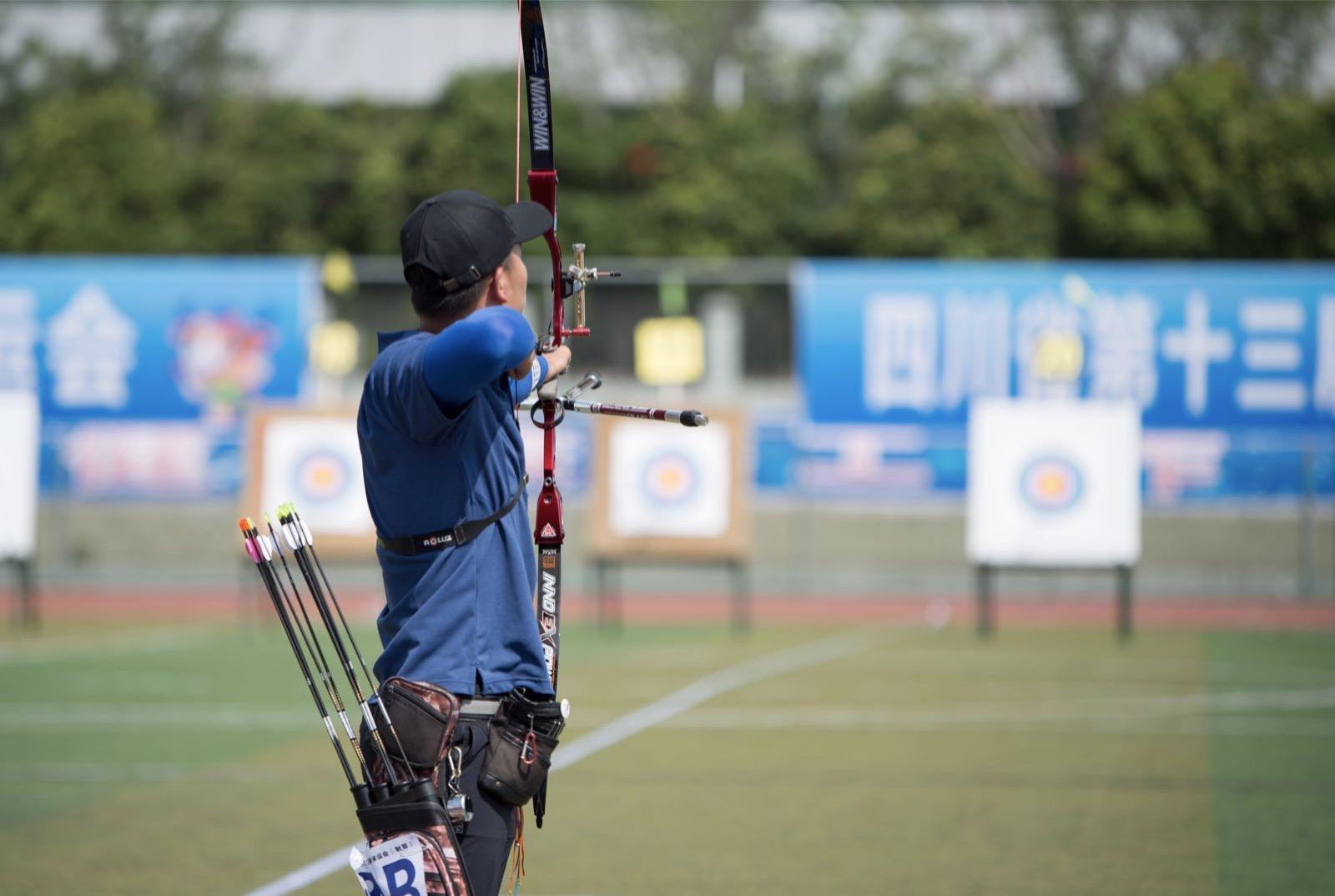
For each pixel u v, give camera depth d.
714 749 28.88
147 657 44.44
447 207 11.96
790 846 21.11
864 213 112.69
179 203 116.38
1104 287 67.44
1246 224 108.94
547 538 13.09
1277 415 67.06
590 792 24.89
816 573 66.62
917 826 22.34
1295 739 29.92
